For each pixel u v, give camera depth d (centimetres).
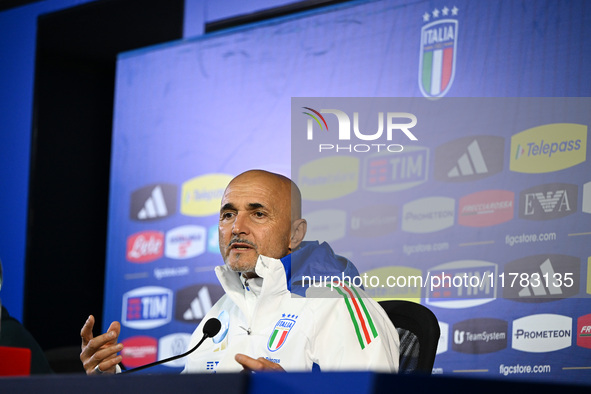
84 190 1098
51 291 1075
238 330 454
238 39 935
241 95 923
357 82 837
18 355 317
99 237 1104
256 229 451
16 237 1088
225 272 464
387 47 820
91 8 1052
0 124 1122
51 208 1086
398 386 194
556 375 685
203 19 968
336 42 858
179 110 973
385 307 457
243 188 458
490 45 754
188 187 949
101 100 1091
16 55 1121
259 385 198
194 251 933
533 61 727
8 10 1127
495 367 714
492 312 722
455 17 777
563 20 716
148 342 952
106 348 408
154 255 964
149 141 992
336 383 197
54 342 1070
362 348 402
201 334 476
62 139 1095
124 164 1009
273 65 902
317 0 877
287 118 880
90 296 1094
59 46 1094
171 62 988
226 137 927
